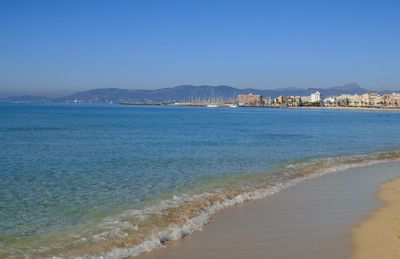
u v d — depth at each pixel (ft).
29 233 40.73
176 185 66.08
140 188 63.46
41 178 72.13
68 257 34.55
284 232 41.75
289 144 145.48
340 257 34.35
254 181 70.85
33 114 458.50
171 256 34.91
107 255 35.01
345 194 61.77
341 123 335.88
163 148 128.47
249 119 406.82
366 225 44.29
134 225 43.27
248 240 39.11
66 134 188.44
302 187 66.95
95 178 72.38
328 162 97.55
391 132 222.89
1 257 34.37
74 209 50.08
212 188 63.77
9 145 135.64
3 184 66.13
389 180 75.46
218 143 147.13
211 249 36.63
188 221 45.09
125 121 330.54
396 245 36.45
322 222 45.75
